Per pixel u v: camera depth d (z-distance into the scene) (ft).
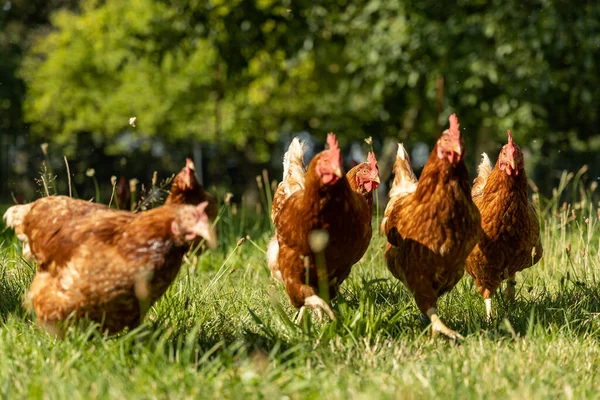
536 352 10.43
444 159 10.65
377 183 12.35
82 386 9.57
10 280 11.53
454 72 19.92
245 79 34.53
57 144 44.14
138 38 22.70
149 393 9.53
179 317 10.91
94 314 10.07
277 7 20.74
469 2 19.98
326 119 36.42
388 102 25.09
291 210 10.93
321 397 9.58
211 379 9.75
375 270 12.72
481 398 9.59
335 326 10.62
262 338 10.66
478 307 11.78
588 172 25.99
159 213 10.04
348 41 22.81
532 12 19.43
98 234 10.03
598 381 10.07
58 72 38.93
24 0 42.01
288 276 11.02
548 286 12.22
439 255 10.76
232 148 43.57
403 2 19.94
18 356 9.98
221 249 14.14
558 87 20.63
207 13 20.97
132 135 42.80
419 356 10.44
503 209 11.46
